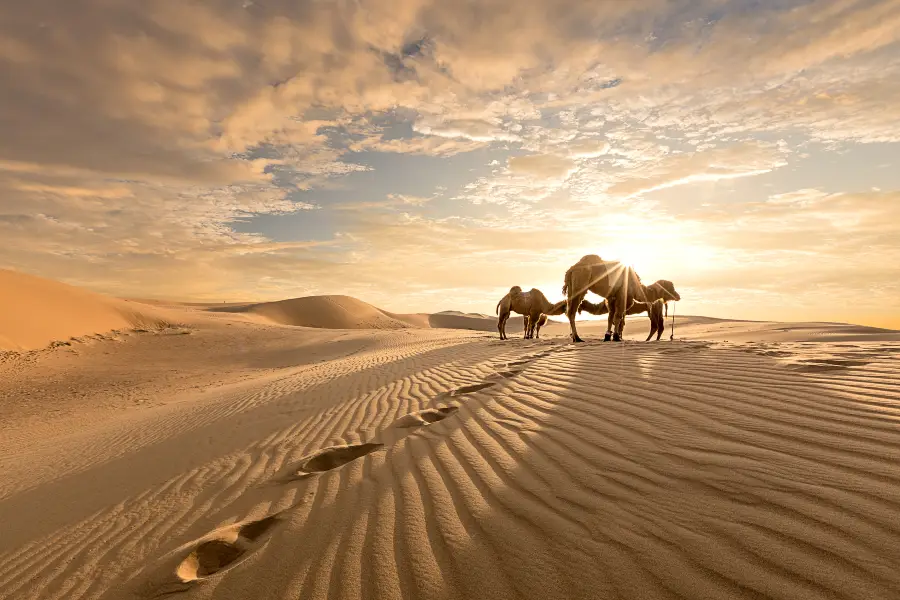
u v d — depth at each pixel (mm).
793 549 1979
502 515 2652
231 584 2373
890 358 5117
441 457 3760
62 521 3764
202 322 38938
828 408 3592
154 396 17125
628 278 13312
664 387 4918
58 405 16109
